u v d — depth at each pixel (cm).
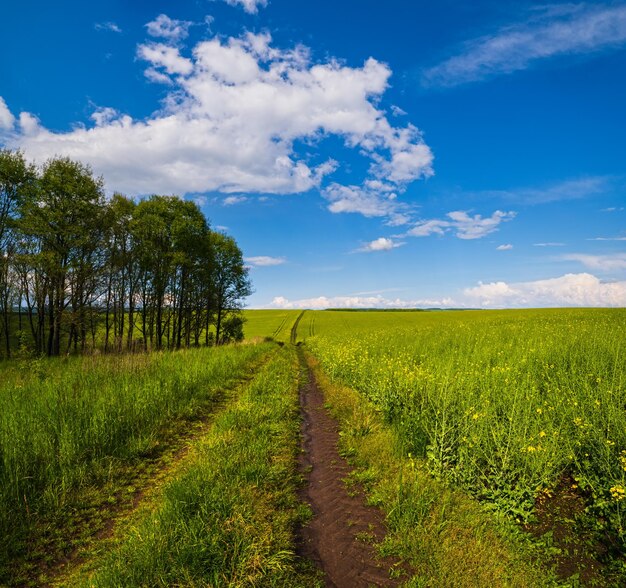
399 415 839
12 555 436
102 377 1166
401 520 467
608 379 814
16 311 2444
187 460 684
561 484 545
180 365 1485
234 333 4119
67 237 2266
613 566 388
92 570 406
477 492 532
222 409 1089
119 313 2923
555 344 1305
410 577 388
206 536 408
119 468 657
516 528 453
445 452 614
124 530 478
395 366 1151
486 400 679
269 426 855
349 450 735
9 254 2219
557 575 385
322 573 397
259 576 374
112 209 2581
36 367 1305
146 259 2911
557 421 650
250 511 474
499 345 1455
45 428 718
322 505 544
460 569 380
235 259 3969
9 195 2212
